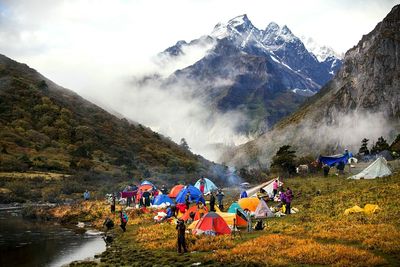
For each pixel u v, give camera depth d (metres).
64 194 91.81
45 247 37.25
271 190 60.12
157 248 32.09
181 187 73.00
